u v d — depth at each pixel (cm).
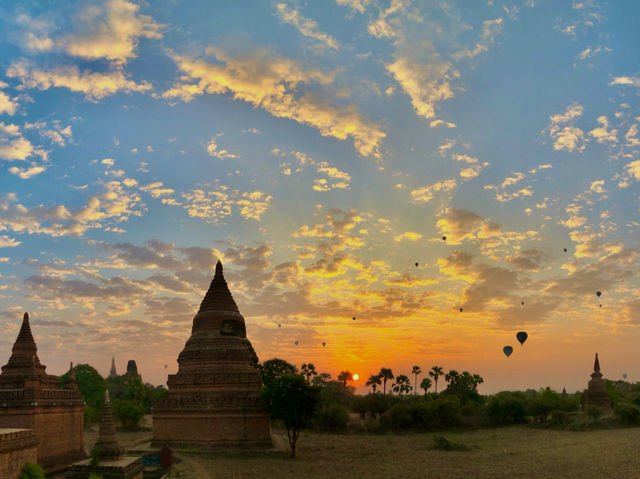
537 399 15238
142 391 16412
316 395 8075
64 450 6359
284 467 7100
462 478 6462
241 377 8569
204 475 6388
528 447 9556
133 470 5425
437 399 14812
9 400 5791
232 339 9031
